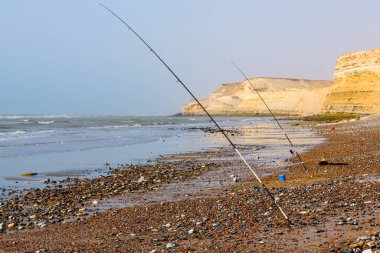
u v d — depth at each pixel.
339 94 115.62
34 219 13.52
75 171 24.73
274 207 12.83
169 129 77.75
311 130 62.03
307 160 25.34
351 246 8.27
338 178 17.66
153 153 34.59
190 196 16.17
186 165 26.56
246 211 12.55
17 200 16.59
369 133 44.09
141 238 10.38
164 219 12.45
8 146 40.19
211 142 45.50
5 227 12.46
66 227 12.23
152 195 16.89
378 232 9.13
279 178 18.59
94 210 14.55
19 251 9.50
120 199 16.38
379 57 107.69
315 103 179.88
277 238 9.45
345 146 32.22
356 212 11.25
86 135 58.16
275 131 63.47
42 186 19.86
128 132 66.94
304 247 8.63
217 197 15.50
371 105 103.62
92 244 10.00
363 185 15.11
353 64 114.38
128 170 24.86
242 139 48.56
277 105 197.62
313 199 13.41
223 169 23.94
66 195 17.55
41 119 138.12
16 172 24.31
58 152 35.19
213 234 10.27
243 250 8.75
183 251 8.94
